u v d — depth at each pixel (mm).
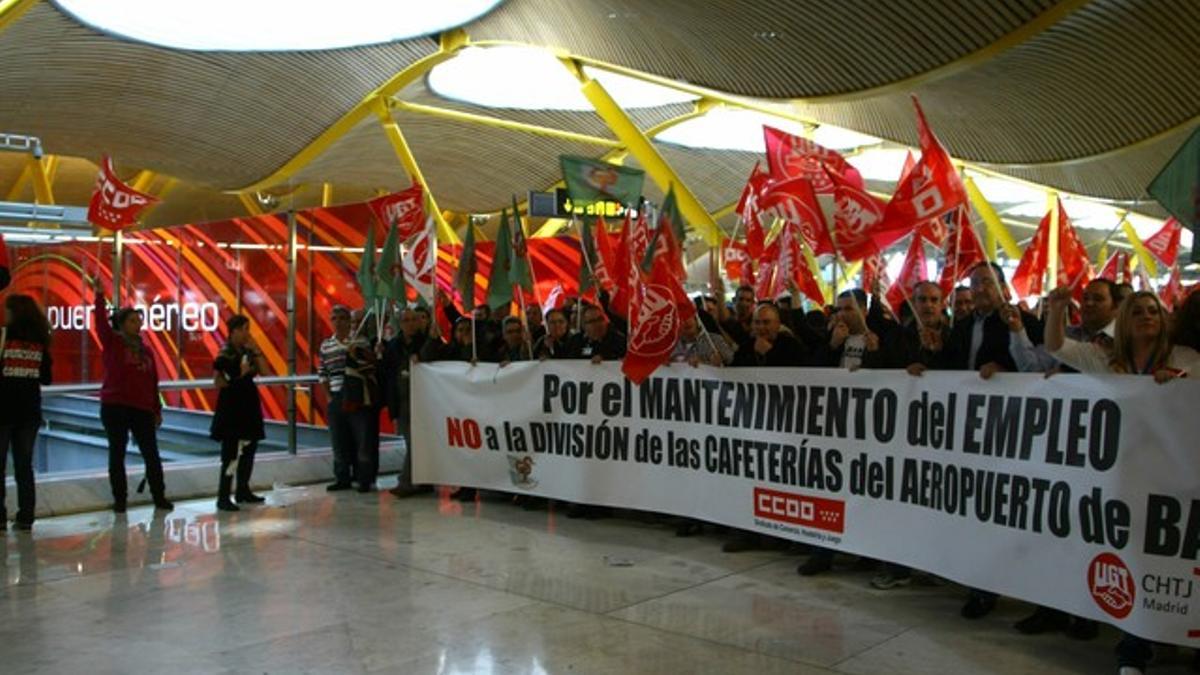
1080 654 5277
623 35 18562
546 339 9961
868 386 6555
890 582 6574
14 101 21812
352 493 10391
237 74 22047
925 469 6145
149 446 9375
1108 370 5406
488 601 6289
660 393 8156
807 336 9141
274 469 10961
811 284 9570
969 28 14758
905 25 15055
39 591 6551
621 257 8898
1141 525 4824
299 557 7477
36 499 9164
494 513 9227
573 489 8852
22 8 16500
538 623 5832
